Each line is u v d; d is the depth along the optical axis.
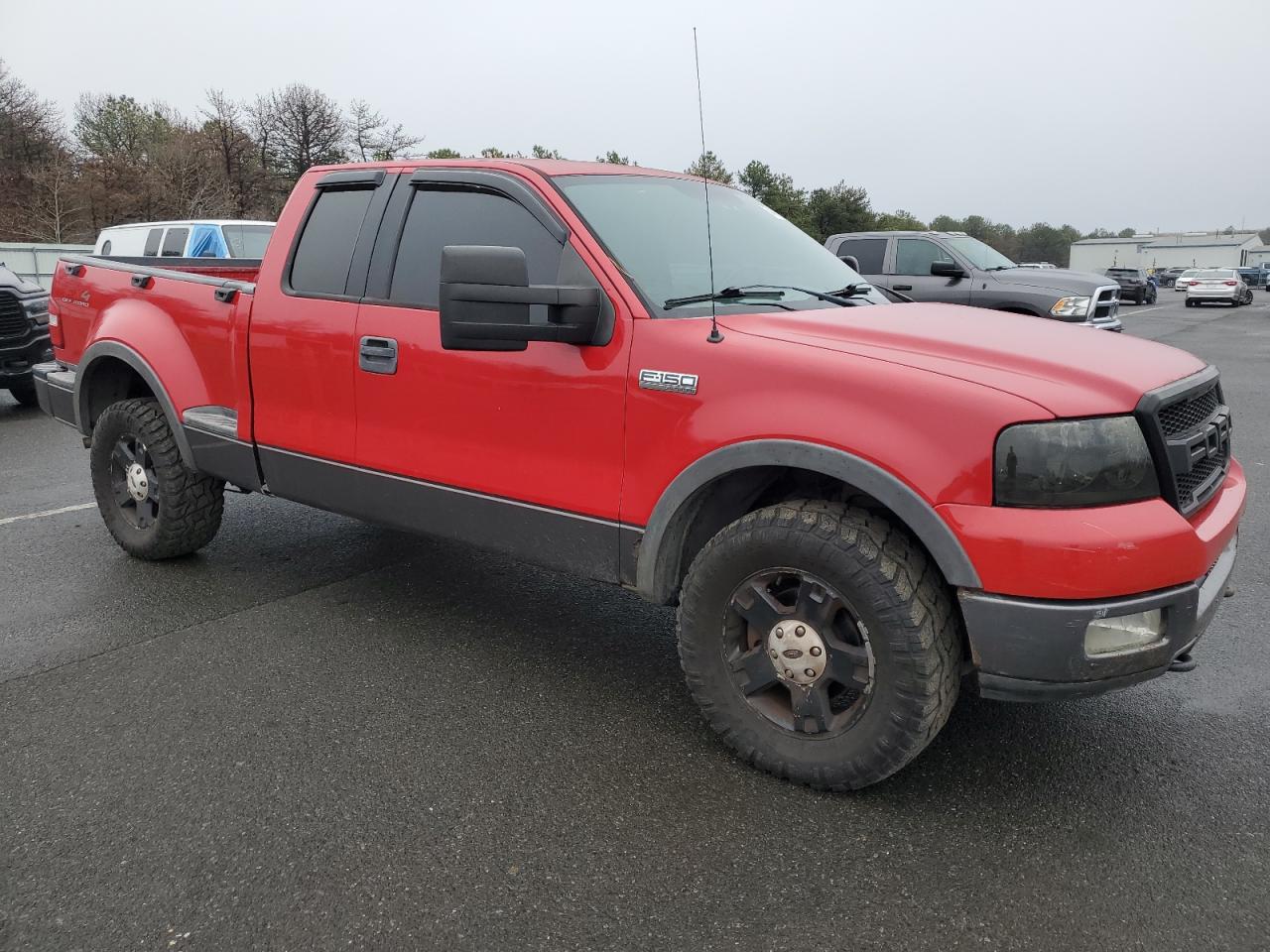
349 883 2.39
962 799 2.76
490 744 3.09
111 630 4.02
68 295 5.14
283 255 4.02
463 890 2.37
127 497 4.90
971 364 2.63
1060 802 2.74
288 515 5.83
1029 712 3.29
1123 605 2.37
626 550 3.06
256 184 49.84
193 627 4.06
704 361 2.84
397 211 3.69
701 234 3.59
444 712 3.31
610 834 2.59
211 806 2.72
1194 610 2.50
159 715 3.27
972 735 3.13
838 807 2.72
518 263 2.81
